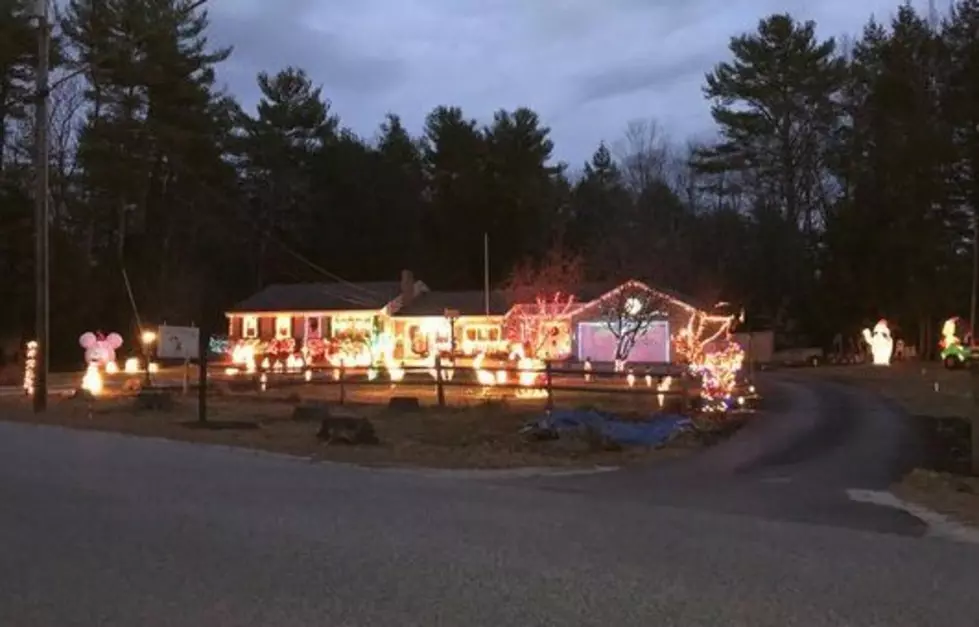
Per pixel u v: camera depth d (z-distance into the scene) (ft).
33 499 36.65
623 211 241.96
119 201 197.98
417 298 197.57
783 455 56.54
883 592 23.54
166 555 27.07
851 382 117.50
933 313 171.01
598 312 152.15
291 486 41.50
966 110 161.58
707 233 219.20
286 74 247.09
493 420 73.77
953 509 37.76
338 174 239.30
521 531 31.24
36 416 80.89
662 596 22.90
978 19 169.48
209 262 227.20
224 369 143.64
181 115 201.77
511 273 212.64
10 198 171.42
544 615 21.21
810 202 226.17
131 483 41.39
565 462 53.62
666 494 41.93
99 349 125.39
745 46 226.38
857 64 213.05
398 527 31.65
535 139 242.78
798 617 21.24
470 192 235.61
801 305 205.36
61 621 20.72
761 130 225.97
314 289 201.46
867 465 52.21
